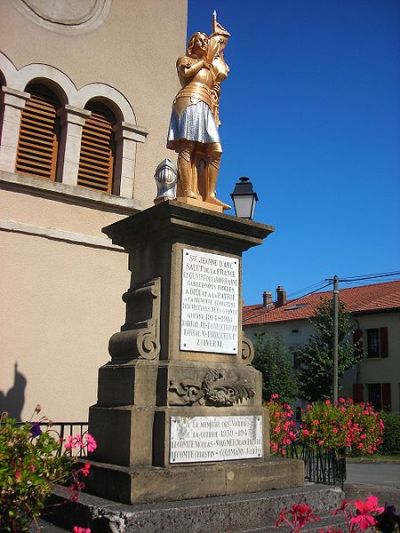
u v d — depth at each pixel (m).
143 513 4.73
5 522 4.25
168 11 12.37
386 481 14.34
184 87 6.93
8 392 9.26
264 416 6.34
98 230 10.66
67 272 10.16
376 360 30.59
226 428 5.96
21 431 4.54
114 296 10.60
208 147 6.83
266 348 29.00
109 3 11.45
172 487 5.24
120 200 10.86
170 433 5.55
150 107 11.70
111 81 11.25
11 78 10.10
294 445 9.24
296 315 36.81
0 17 10.12
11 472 4.18
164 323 6.06
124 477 5.13
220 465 5.70
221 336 6.35
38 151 10.46
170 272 6.12
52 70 10.56
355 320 31.78
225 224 6.36
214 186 6.85
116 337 6.32
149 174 11.48
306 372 28.39
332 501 5.88
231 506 5.18
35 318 9.71
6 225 9.62
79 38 10.97
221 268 6.47
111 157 11.31
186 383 5.80
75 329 10.08
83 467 5.28
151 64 11.89
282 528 5.18
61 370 9.81
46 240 10.05
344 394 31.48
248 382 6.29
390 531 3.21
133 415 5.55
